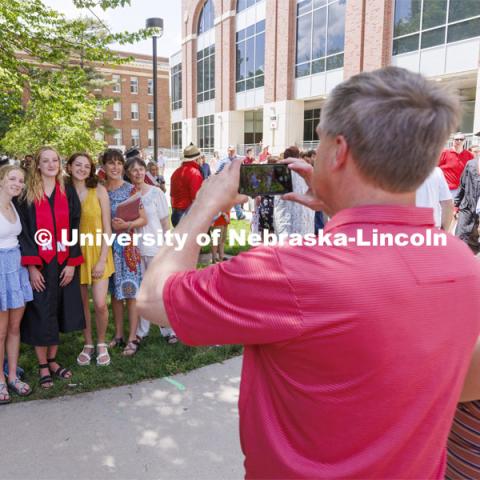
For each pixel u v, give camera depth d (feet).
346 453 3.04
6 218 11.12
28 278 11.76
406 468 3.13
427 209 3.25
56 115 20.72
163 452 9.48
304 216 14.94
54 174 11.71
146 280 3.53
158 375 12.87
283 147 78.69
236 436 10.07
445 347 3.09
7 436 9.95
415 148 2.92
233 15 92.84
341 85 3.20
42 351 12.33
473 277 3.25
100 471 8.87
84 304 13.64
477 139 47.75
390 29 57.88
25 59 21.26
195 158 22.49
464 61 49.88
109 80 127.34
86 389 12.07
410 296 2.90
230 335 3.06
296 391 3.08
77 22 20.93
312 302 2.85
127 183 14.43
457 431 4.45
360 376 2.90
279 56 78.23
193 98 114.32
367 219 3.09
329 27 67.77
